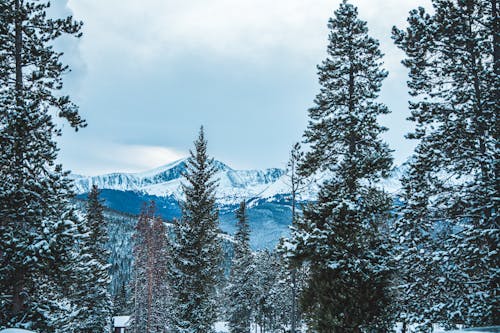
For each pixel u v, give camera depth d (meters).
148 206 52.22
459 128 15.88
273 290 59.12
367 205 16.75
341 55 20.75
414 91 17.61
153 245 51.25
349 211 16.47
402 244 16.59
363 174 17.94
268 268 62.66
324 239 16.19
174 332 29.62
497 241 14.45
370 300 15.45
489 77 15.67
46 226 13.77
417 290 15.97
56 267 14.08
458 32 16.33
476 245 14.93
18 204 14.00
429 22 16.84
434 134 16.45
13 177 14.62
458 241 15.59
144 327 51.28
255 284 52.28
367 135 19.42
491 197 14.35
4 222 14.37
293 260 16.61
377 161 17.88
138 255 52.47
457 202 16.03
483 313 14.07
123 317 86.81
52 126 15.59
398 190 17.38
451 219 16.28
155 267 51.50
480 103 15.70
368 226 16.83
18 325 13.64
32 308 14.42
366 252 16.19
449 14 16.55
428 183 16.70
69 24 17.06
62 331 16.02
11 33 16.20
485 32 16.48
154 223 53.00
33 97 16.38
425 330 15.31
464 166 16.41
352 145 19.73
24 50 16.59
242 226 51.41
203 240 29.28
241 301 49.31
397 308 16.27
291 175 24.55
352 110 19.31
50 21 16.80
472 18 16.42
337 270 16.06
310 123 20.61
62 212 14.70
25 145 14.74
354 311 15.41
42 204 14.66
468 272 15.52
